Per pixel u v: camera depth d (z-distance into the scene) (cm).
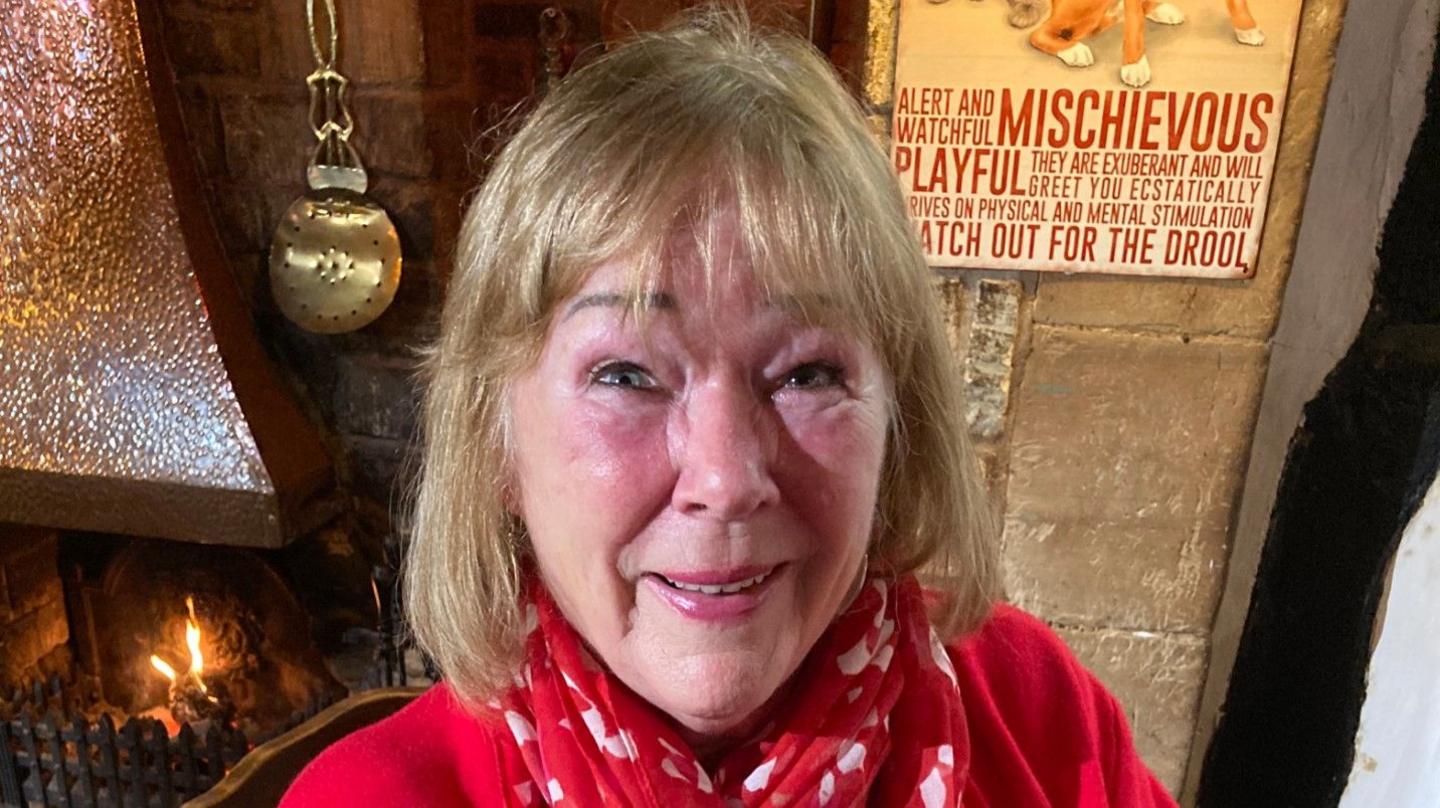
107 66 117
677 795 62
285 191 131
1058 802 82
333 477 141
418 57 122
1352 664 104
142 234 123
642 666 60
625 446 56
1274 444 117
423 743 74
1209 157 112
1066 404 123
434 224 129
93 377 126
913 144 114
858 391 60
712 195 54
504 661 70
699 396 56
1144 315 119
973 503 76
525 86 127
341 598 152
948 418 71
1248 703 122
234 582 154
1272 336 119
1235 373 120
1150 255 116
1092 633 132
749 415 56
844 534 60
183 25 123
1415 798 100
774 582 60
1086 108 111
